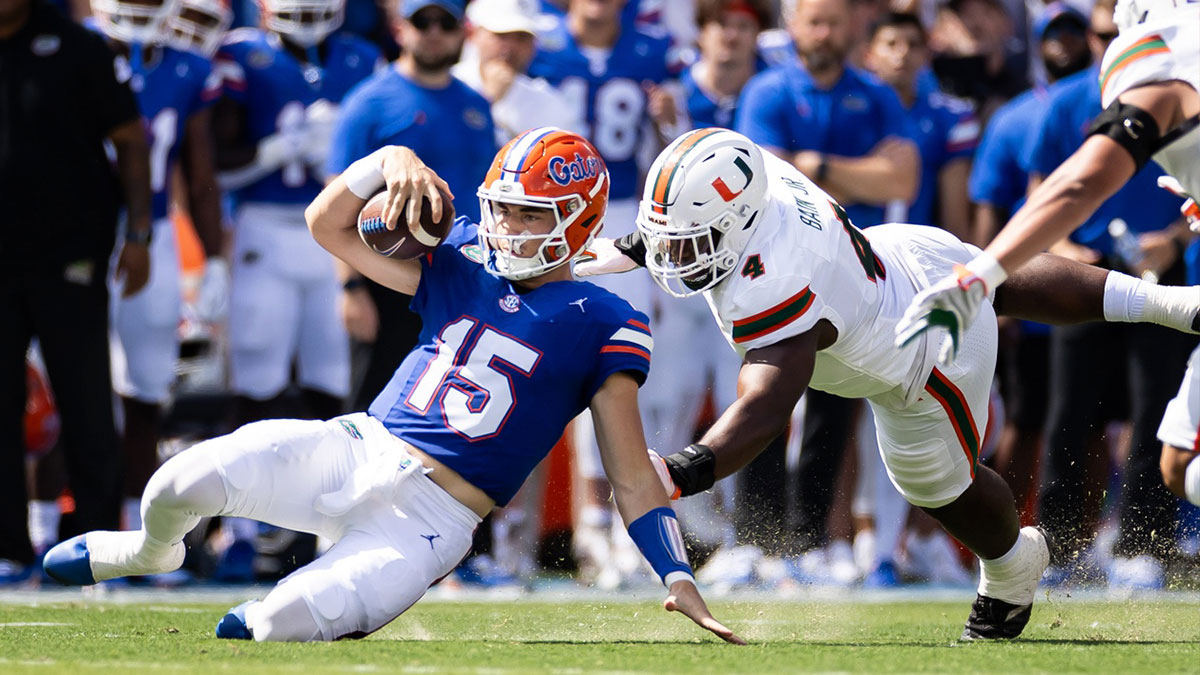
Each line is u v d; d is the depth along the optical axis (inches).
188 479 523.5
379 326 962.1
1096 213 981.2
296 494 534.6
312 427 543.8
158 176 992.2
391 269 579.8
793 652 510.3
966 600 932.0
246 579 991.0
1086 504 1007.0
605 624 717.3
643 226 545.6
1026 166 1026.1
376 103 948.6
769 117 998.4
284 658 471.5
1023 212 478.3
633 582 1006.4
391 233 553.0
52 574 585.3
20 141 900.6
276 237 1007.6
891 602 909.8
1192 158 519.2
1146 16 523.8
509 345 543.5
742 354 551.2
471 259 567.5
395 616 530.9
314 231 581.6
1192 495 661.9
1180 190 610.5
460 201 959.6
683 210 530.3
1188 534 975.0
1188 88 504.1
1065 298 597.9
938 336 572.4
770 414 523.5
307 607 516.4
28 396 970.7
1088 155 486.3
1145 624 727.7
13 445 910.4
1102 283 595.2
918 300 465.4
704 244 535.2
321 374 1028.5
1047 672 451.5
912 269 585.9
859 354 562.3
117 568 574.6
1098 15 1003.9
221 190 1018.1
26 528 916.6
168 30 994.1
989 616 636.7
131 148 937.5
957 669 457.1
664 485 513.7
